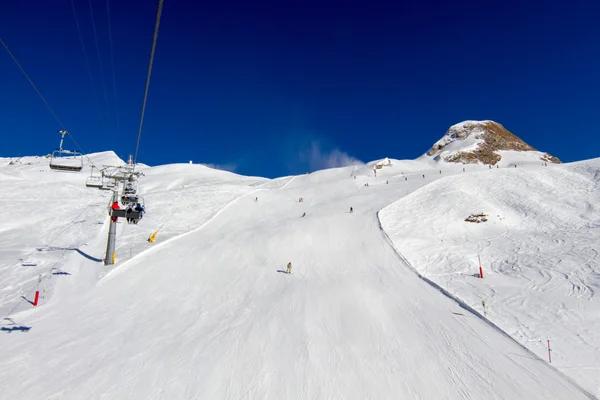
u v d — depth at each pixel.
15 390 10.70
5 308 17.30
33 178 57.66
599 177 43.72
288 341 13.66
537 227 33.22
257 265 25.08
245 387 10.79
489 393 10.73
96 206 44.91
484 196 42.78
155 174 76.62
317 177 67.94
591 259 22.69
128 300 18.75
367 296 18.55
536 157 78.38
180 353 12.91
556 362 12.58
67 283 21.14
